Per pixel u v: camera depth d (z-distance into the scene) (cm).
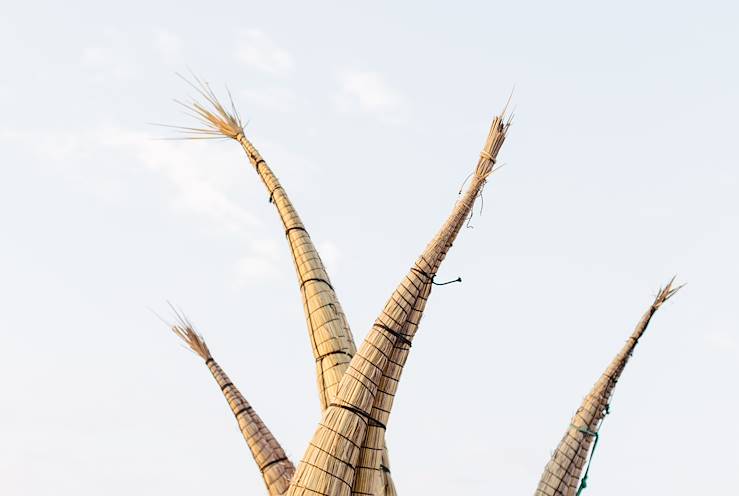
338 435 1045
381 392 1091
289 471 1286
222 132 1411
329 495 1017
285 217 1313
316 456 1037
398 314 1116
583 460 1430
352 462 1042
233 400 1362
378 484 1139
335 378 1169
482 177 1207
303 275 1259
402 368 1112
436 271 1157
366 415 1068
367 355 1093
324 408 1172
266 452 1303
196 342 1433
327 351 1193
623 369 1470
